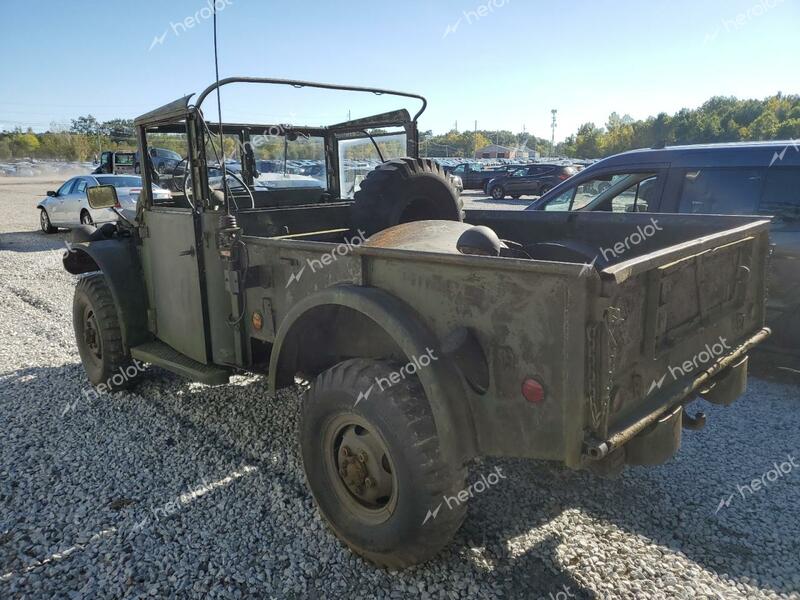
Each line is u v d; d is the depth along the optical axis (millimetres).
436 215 4480
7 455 3793
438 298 2408
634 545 2799
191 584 2623
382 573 2662
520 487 3293
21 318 7059
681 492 3238
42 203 15219
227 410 4398
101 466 3646
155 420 4262
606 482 3336
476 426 2375
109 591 2588
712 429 3971
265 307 3309
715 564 2664
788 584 2531
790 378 4852
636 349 2396
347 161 5172
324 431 2807
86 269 4961
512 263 2135
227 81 3396
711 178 5156
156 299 4348
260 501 3232
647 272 2387
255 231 4129
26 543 2918
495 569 2654
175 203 4363
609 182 5848
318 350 3289
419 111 4590
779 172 4812
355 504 2746
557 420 2143
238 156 4668
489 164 32875
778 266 4605
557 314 2076
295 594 2553
